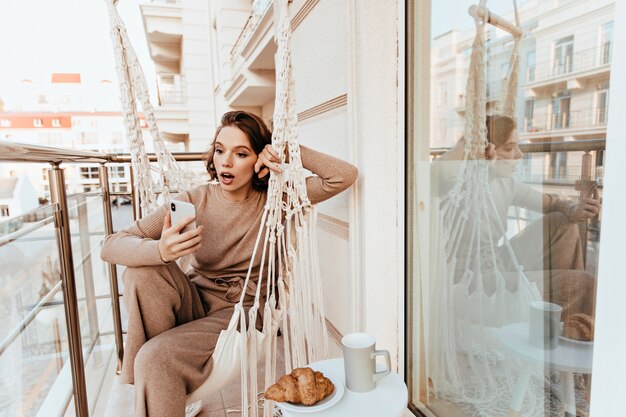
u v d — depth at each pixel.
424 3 0.97
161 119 8.51
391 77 1.10
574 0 0.56
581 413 0.61
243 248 1.14
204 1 8.43
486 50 0.77
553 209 0.63
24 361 1.01
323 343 1.13
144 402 0.84
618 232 0.50
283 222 1.15
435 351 1.01
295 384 0.75
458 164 0.88
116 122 17.41
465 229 0.86
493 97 0.76
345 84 1.23
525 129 0.68
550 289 0.65
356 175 1.12
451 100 0.89
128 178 1.89
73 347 1.14
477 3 0.78
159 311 0.97
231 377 0.98
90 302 1.67
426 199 1.01
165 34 8.60
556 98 0.61
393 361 1.17
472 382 0.87
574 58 0.57
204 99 8.68
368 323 1.17
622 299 0.50
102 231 1.85
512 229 0.73
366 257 1.15
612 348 0.51
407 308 1.10
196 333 0.95
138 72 1.35
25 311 1.02
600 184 0.55
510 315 0.75
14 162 0.84
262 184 1.17
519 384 0.74
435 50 0.93
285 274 1.10
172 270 1.02
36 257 1.08
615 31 0.48
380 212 1.14
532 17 0.65
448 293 0.94
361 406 0.74
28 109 22.97
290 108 1.05
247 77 5.07
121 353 1.72
